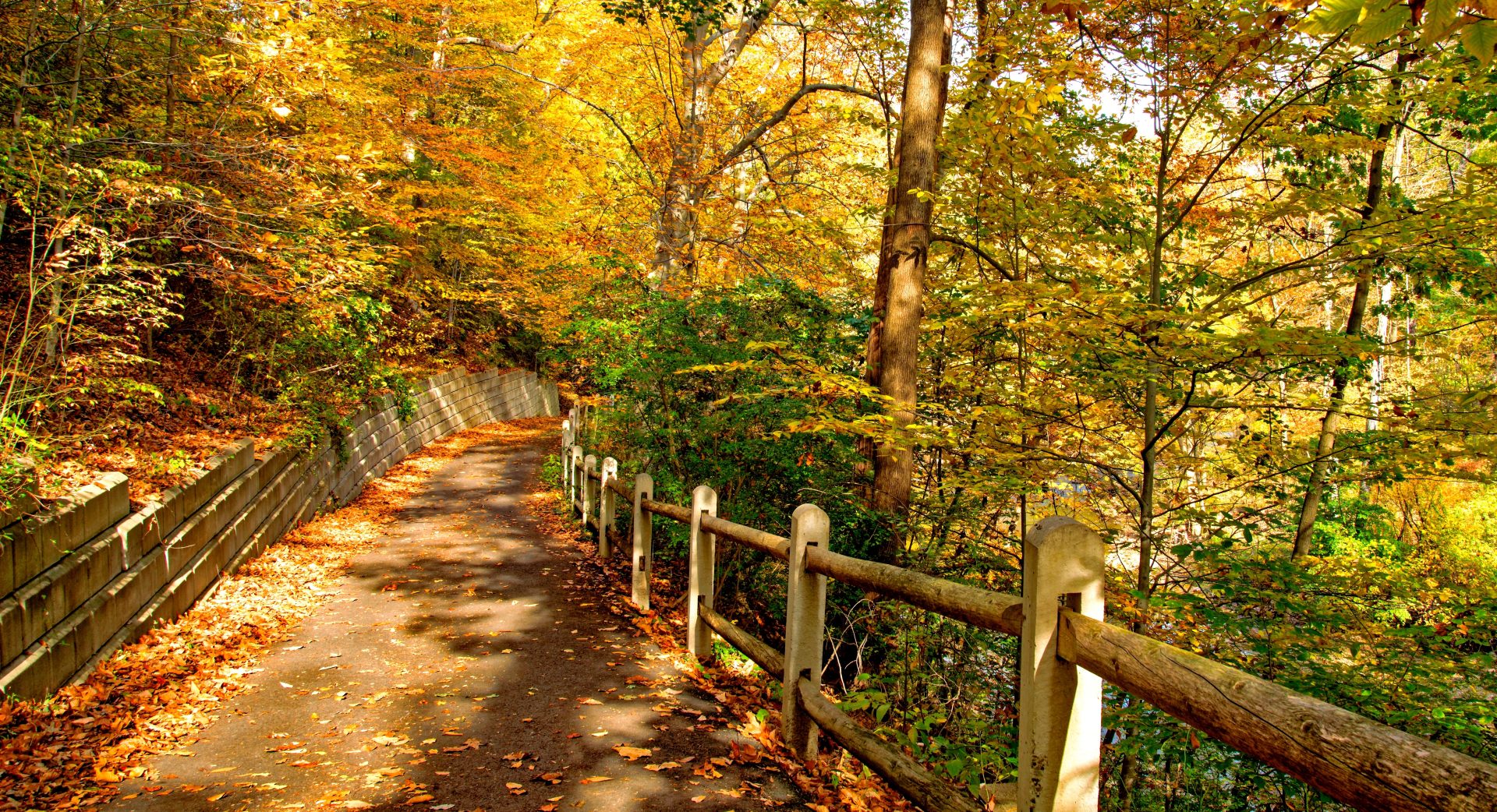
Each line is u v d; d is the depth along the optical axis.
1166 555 5.57
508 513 11.24
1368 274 5.75
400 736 3.51
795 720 3.30
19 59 6.00
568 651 4.89
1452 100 5.41
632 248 12.36
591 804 2.85
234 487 6.65
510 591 6.59
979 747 4.13
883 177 8.23
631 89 14.15
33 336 5.37
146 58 7.25
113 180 5.34
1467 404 4.52
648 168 13.04
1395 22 1.44
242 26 6.41
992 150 5.90
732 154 12.31
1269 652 4.27
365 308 9.06
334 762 3.23
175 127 6.48
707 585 4.73
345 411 11.66
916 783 2.43
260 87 6.56
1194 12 4.99
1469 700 3.91
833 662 5.59
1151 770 5.74
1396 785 1.03
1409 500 10.49
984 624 2.07
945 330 6.89
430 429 19.34
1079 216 6.34
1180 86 5.18
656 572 7.44
